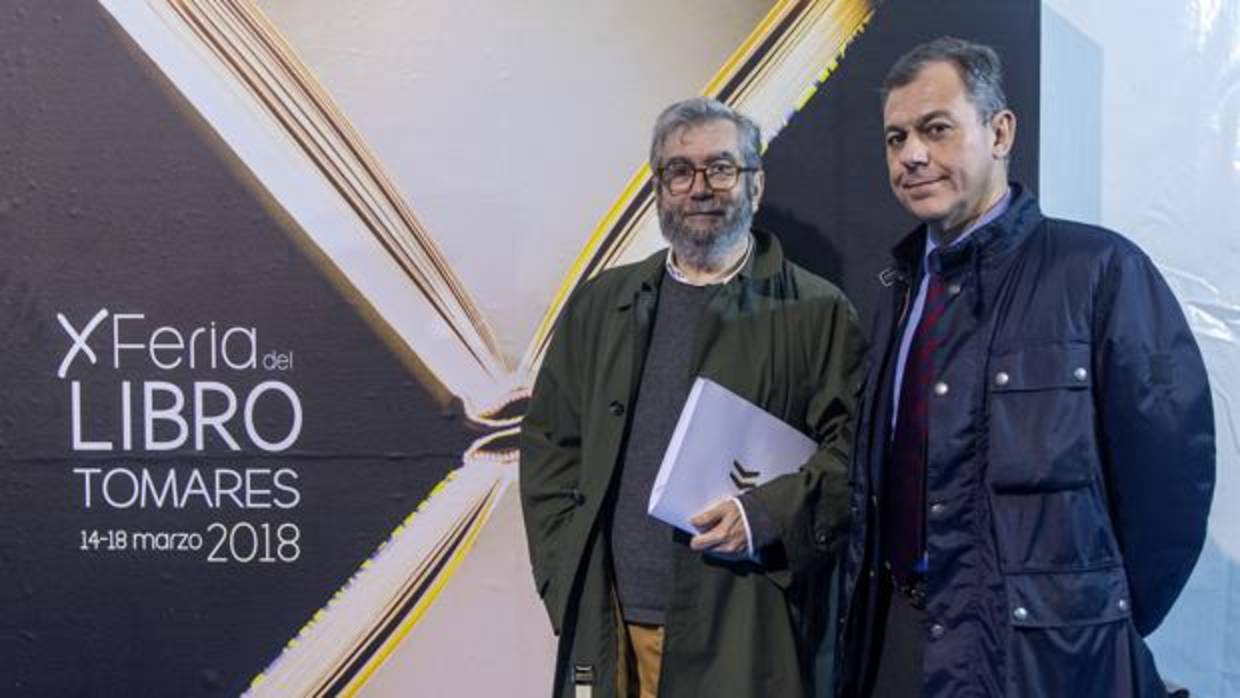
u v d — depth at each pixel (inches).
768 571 64.0
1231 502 75.9
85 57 81.5
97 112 81.6
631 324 67.9
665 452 66.0
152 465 82.7
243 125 81.2
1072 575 51.1
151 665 83.3
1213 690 76.7
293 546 82.5
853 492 60.2
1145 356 51.8
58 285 82.4
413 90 80.1
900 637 57.4
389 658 82.4
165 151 81.5
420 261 80.8
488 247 80.4
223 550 82.8
